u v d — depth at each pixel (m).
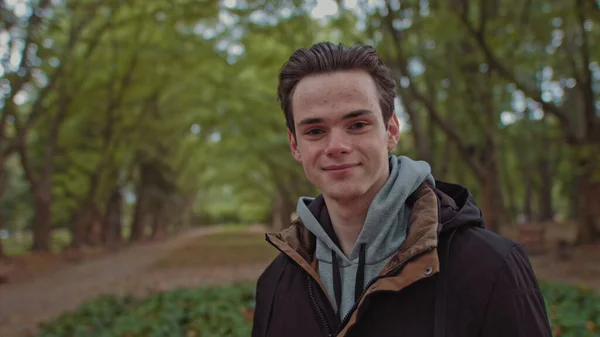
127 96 21.58
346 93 1.31
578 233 16.42
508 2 13.82
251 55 16.41
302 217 1.49
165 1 14.29
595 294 7.10
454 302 1.21
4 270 15.98
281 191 35.59
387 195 1.35
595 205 16.03
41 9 12.73
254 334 1.60
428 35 13.66
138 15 16.06
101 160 23.00
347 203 1.38
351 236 1.42
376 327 1.25
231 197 82.75
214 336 5.24
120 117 22.56
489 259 1.21
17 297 11.27
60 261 18.94
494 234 1.28
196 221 80.44
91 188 23.91
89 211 25.81
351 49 1.35
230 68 19.00
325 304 1.38
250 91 21.31
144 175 34.88
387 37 13.61
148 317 6.45
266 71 19.41
